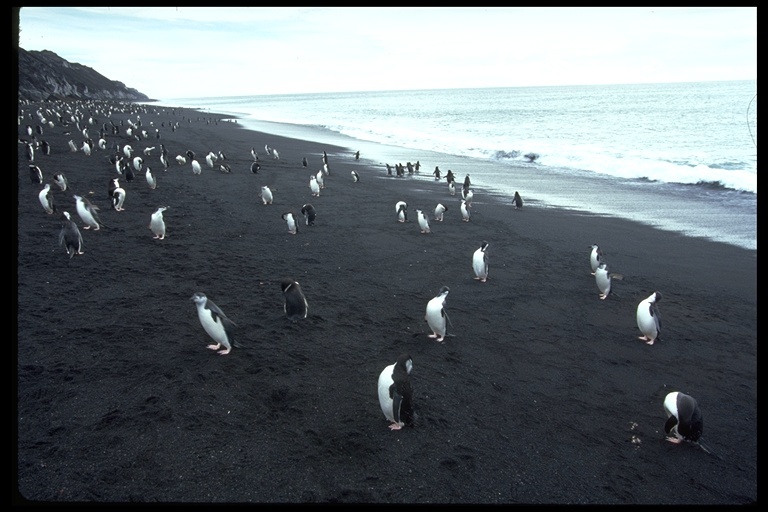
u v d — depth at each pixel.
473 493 5.14
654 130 51.12
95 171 23.31
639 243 15.38
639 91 180.62
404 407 5.91
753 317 10.30
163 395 6.32
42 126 45.34
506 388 7.34
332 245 14.23
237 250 13.05
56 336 7.67
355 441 5.76
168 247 12.79
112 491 4.73
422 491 5.09
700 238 15.72
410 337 8.72
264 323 8.71
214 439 5.59
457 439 6.01
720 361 8.55
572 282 12.11
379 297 10.53
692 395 7.55
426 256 13.66
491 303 10.63
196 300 7.29
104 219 15.04
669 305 10.91
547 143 43.12
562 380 7.72
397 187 24.61
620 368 8.22
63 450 5.23
